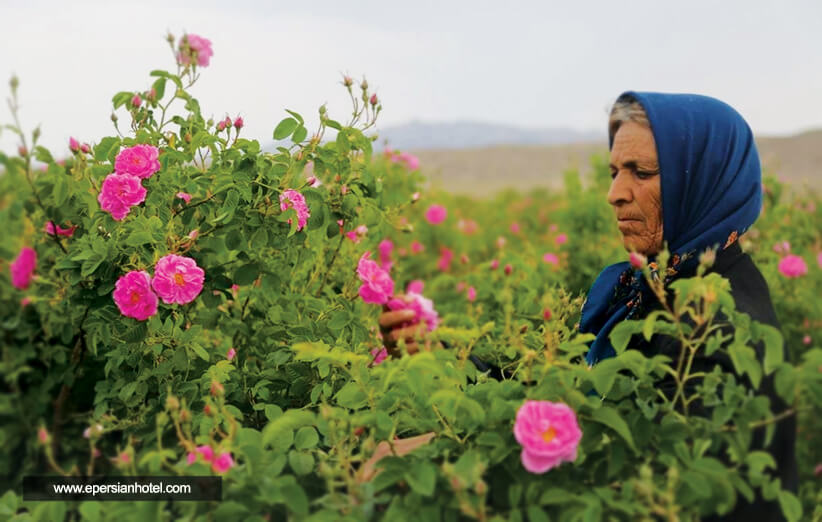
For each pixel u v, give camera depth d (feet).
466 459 4.72
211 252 8.06
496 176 198.70
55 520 5.66
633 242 6.35
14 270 8.93
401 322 6.51
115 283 7.80
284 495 4.77
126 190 7.53
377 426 5.11
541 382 4.99
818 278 15.08
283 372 8.10
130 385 7.75
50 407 10.28
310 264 8.95
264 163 7.93
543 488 4.82
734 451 4.74
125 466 4.91
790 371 4.67
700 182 6.11
